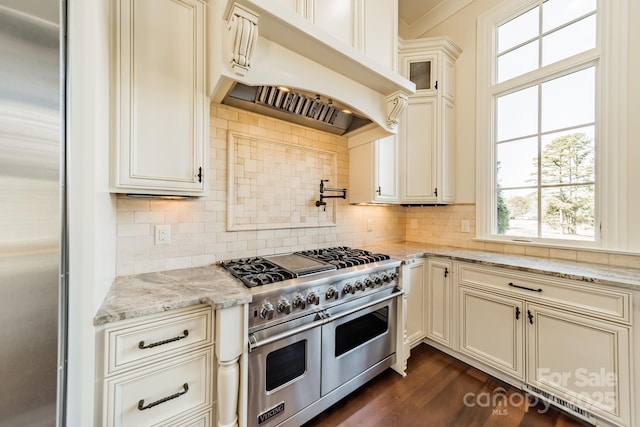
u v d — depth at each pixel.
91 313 0.82
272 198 1.87
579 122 1.85
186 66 1.27
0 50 0.66
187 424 1.04
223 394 1.06
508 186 2.23
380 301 1.71
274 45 1.24
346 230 2.36
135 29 1.14
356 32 1.54
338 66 1.43
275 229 1.89
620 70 1.65
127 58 1.12
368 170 2.18
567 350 1.47
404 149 2.40
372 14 1.64
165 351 0.99
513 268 1.69
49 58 0.73
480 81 2.36
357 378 1.61
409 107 2.41
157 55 1.19
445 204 2.55
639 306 1.24
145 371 0.95
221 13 1.11
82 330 0.81
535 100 2.08
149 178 1.17
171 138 1.23
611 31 1.68
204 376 1.08
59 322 0.75
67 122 0.78
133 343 0.92
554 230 1.96
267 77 1.21
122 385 0.90
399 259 1.88
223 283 1.24
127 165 1.11
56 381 0.75
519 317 1.66
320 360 1.41
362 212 2.51
